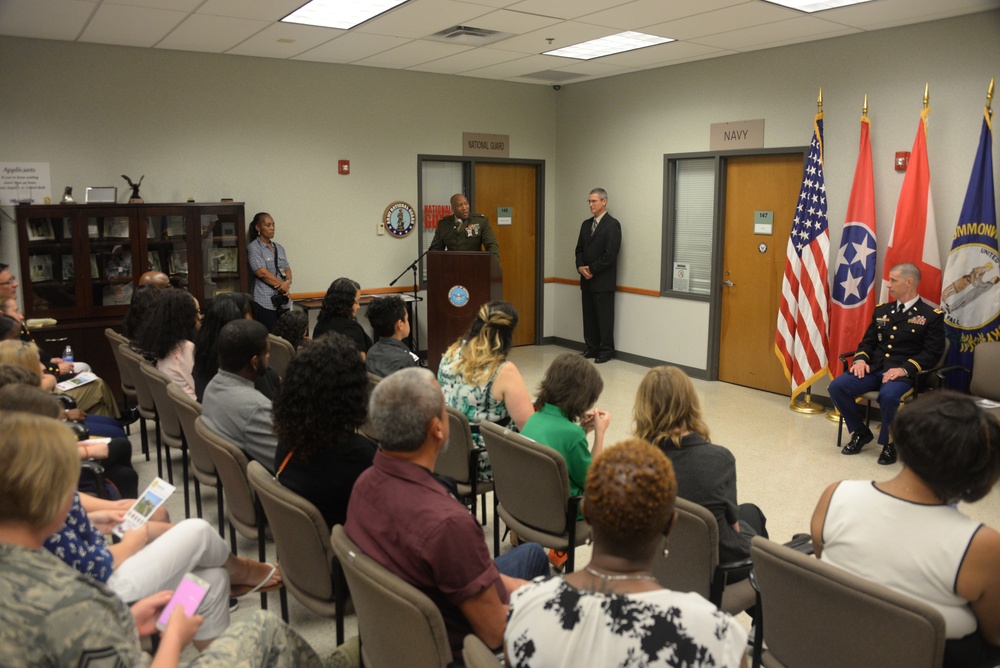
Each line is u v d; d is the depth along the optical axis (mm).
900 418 1630
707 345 6793
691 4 4590
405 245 7605
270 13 4910
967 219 4699
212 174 6496
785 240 6121
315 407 2104
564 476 2500
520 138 8086
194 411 2957
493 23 5172
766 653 1835
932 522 1584
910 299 4719
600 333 7652
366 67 7074
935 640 1420
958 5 4535
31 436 1328
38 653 1212
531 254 8492
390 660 1637
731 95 6316
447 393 3182
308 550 2059
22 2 4574
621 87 7363
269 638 1648
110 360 5762
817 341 5570
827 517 1750
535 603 1196
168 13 4895
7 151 5660
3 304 4363
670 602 1140
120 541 2145
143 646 1886
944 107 4934
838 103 5543
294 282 7031
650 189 7176
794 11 4754
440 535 1536
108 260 5777
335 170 7082
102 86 5949
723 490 2184
